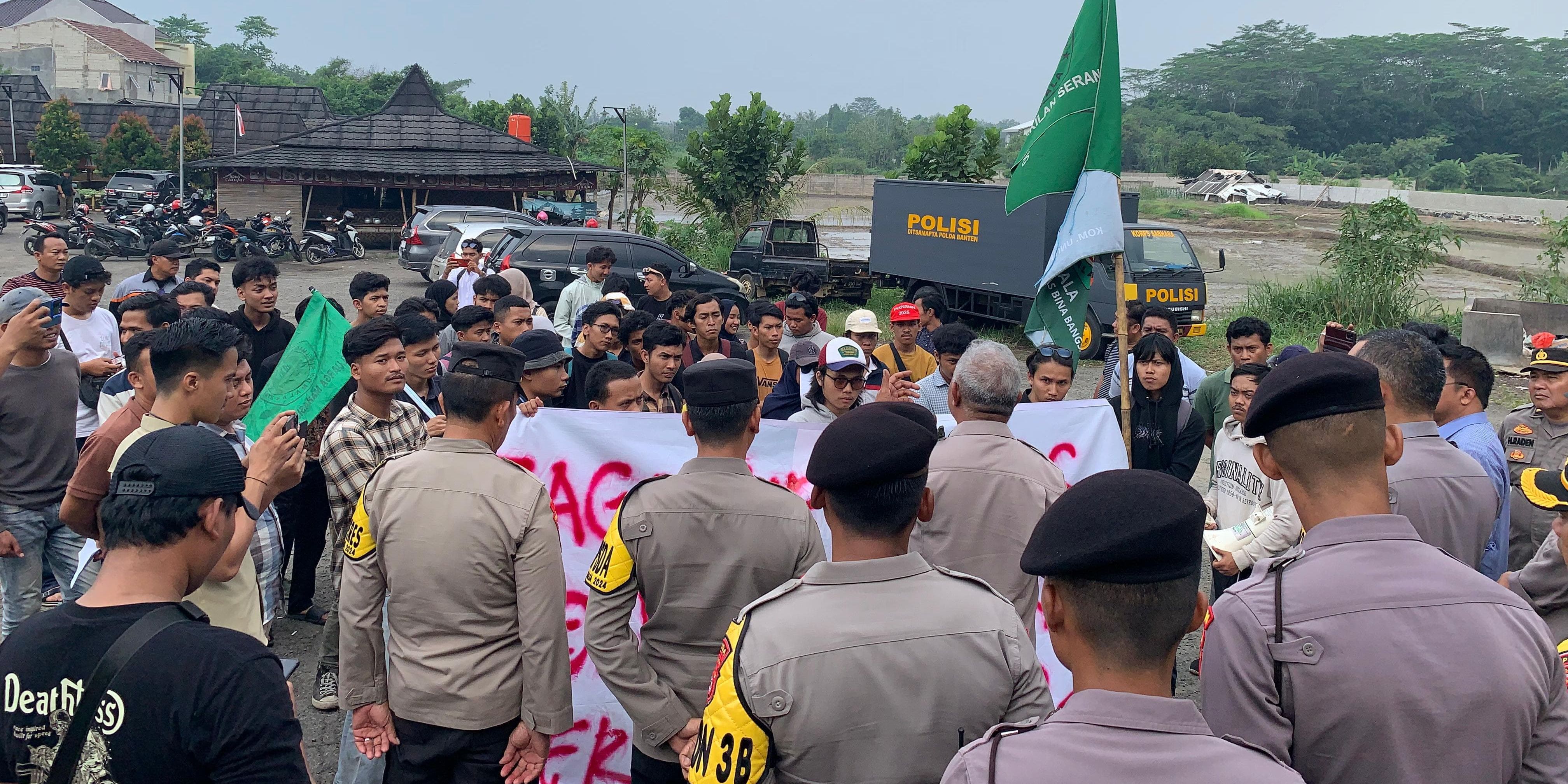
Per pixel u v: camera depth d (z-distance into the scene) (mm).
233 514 2119
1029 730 1614
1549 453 4465
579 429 3891
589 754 3736
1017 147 38031
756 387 2834
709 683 2760
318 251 23406
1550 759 1895
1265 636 1944
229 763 1886
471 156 29438
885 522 2162
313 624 5414
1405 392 2795
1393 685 1820
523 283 9453
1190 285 14938
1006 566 3029
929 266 17797
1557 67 103750
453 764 2990
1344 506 2023
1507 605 1915
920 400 5504
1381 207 16625
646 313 6230
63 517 3369
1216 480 4406
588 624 2797
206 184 37781
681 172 27500
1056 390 4504
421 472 2939
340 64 85375
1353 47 105312
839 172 82250
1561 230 18328
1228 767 1487
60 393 4438
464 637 2920
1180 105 105500
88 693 1868
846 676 2035
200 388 3195
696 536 2709
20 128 41781
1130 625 1562
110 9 74125
